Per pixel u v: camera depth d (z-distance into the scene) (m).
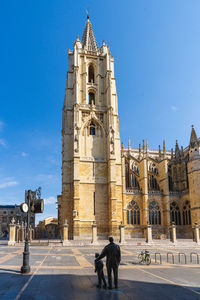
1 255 29.11
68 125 68.88
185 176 74.88
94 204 63.75
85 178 64.69
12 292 12.42
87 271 18.23
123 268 19.92
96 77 75.69
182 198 72.50
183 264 22.27
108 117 68.75
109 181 64.00
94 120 70.25
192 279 15.63
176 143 84.62
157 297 11.59
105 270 19.38
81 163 65.50
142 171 72.25
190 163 68.44
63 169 65.94
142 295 11.91
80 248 40.31
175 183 77.31
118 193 65.50
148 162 83.62
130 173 79.94
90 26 84.69
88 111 70.44
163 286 13.74
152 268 19.94
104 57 77.00
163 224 70.50
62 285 13.90
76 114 66.81
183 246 45.16
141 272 18.11
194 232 50.62
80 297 11.55
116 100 73.25
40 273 17.39
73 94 70.38
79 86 72.06
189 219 69.00
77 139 64.56
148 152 91.50
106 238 61.28
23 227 55.53
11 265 21.12
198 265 21.66
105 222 62.91
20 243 46.03
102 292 12.45
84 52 75.56
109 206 62.91
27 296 11.76
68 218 62.62
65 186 64.38
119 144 69.25
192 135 69.44
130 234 66.94
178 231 70.31
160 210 71.31
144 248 41.06
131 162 82.94
